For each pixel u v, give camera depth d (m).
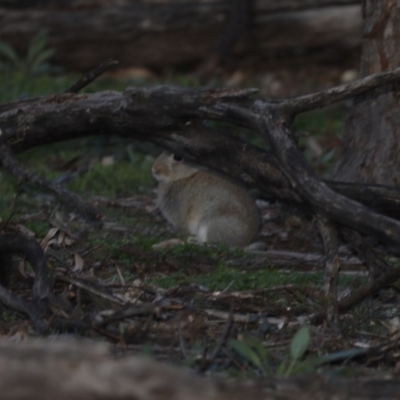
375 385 6.86
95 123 10.73
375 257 9.77
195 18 21.55
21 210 12.86
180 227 13.35
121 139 17.11
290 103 9.87
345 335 8.80
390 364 8.11
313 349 8.28
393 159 11.91
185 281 10.23
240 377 7.32
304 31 21.72
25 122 10.86
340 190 10.53
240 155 10.48
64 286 9.42
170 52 21.84
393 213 10.60
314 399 6.54
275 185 10.41
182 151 10.62
